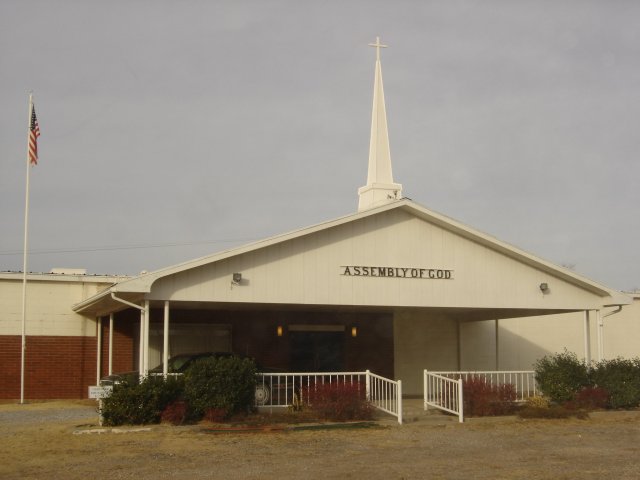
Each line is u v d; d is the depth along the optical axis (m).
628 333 30.36
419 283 20.72
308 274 19.67
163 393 17.42
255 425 17.11
